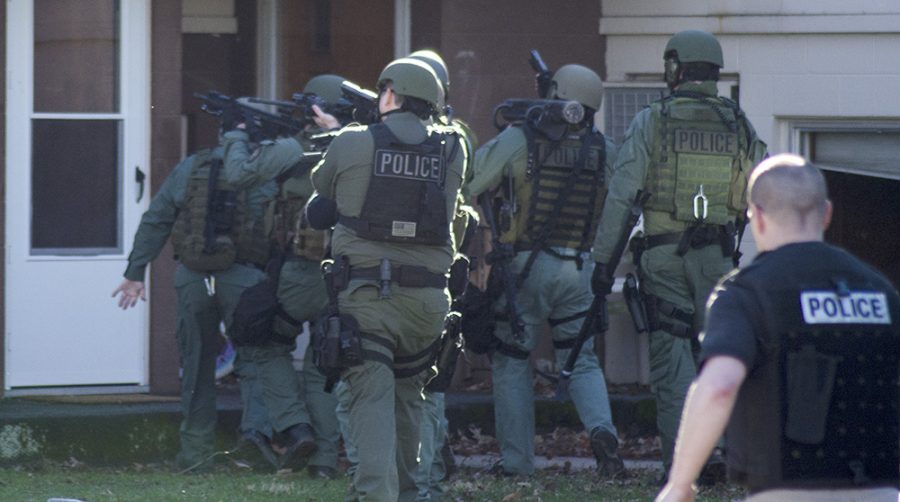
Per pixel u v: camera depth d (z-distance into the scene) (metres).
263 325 27.20
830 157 38.12
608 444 27.84
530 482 27.27
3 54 32.00
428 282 20.97
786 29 37.06
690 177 26.42
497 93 36.84
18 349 32.34
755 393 13.59
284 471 28.48
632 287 27.16
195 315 28.92
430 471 23.89
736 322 13.55
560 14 37.22
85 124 32.94
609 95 37.81
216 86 39.31
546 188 28.06
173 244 28.75
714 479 26.75
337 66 38.19
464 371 35.72
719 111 26.73
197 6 38.84
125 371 33.25
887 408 13.70
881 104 36.88
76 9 32.81
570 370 28.02
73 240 32.91
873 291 13.88
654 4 37.44
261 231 28.58
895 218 40.44
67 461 29.75
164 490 25.91
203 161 28.69
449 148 21.39
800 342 13.53
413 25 37.50
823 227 14.36
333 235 21.31
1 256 31.98
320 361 20.69
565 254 28.25
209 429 29.52
